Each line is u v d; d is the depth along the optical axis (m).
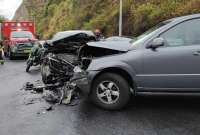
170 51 6.40
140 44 6.64
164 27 6.56
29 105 7.52
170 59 6.39
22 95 8.70
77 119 6.25
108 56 6.79
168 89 6.50
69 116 6.48
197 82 6.34
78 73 7.07
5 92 9.25
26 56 21.86
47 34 51.25
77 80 7.00
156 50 6.48
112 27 27.08
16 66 17.02
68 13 45.88
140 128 5.62
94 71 6.71
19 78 12.24
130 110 6.76
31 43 21.17
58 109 7.04
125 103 6.70
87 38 9.45
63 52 9.58
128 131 5.49
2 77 12.69
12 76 12.92
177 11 20.25
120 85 6.66
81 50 7.79
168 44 6.48
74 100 7.75
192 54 6.31
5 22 25.91
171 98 7.62
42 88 9.12
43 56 10.48
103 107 6.80
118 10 26.98
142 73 6.52
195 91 6.43
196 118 6.12
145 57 6.49
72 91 7.68
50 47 9.66
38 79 11.80
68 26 40.31
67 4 48.25
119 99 6.69
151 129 5.56
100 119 6.21
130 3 26.11
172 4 21.19
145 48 6.56
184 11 19.62
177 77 6.39
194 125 5.72
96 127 5.75
